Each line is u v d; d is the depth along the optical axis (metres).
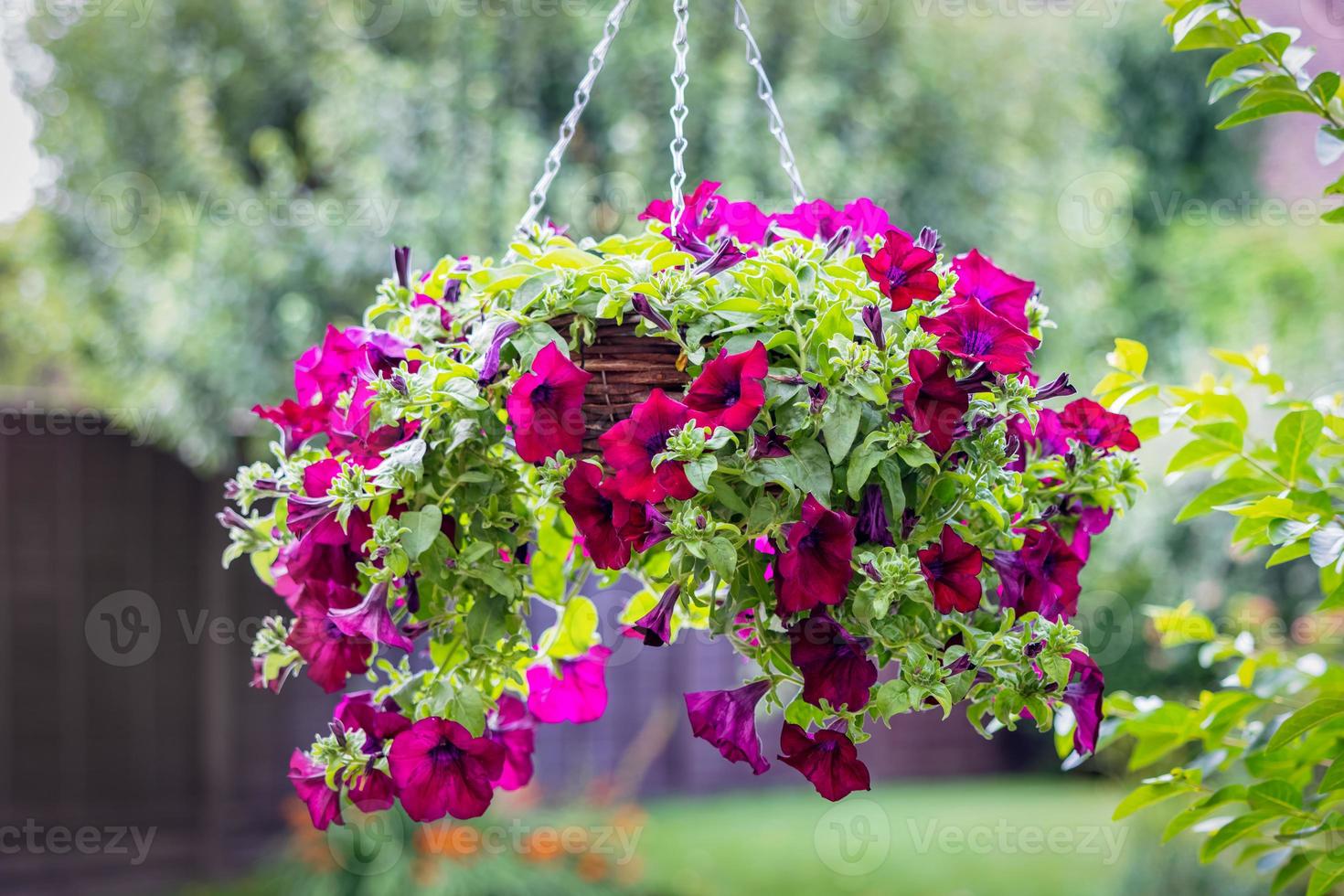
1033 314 1.38
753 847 5.52
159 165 5.20
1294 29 1.33
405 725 1.29
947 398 1.19
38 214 5.75
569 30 4.41
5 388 6.99
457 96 4.39
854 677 1.20
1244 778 2.50
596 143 4.50
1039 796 6.60
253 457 4.74
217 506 5.11
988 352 1.19
